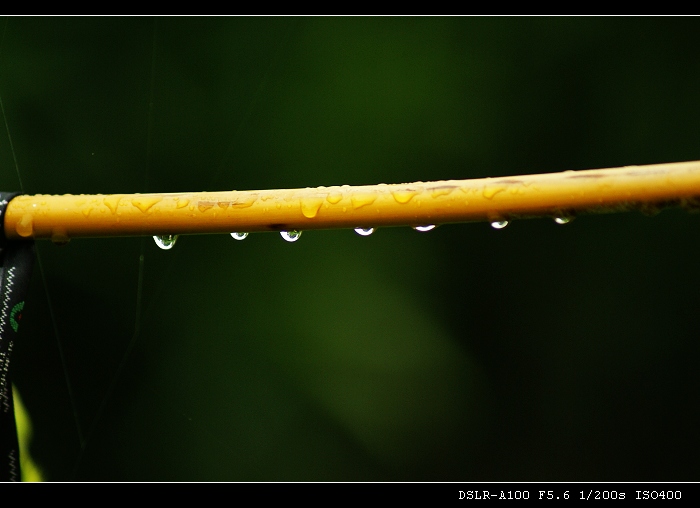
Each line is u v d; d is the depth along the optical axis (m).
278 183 0.76
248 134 0.75
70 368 0.68
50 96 0.66
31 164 0.65
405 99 0.78
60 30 0.67
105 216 0.52
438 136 0.78
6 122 0.63
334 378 0.74
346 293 0.75
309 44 0.77
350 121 0.77
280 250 0.75
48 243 0.68
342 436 0.73
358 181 0.78
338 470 0.72
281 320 0.74
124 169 0.70
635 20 0.78
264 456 0.72
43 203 0.52
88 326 0.70
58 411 0.67
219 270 0.74
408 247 0.77
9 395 0.52
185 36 0.73
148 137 0.71
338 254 0.75
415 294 0.77
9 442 0.52
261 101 0.76
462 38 0.78
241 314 0.74
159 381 0.72
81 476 0.68
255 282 0.74
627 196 0.50
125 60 0.70
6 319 0.52
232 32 0.74
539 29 0.78
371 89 0.78
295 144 0.77
